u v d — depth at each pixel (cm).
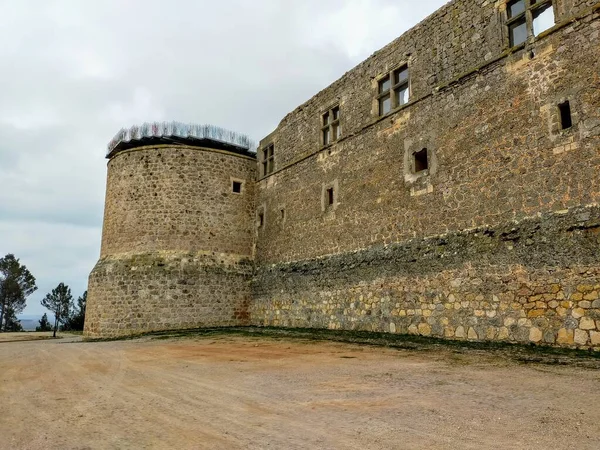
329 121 1623
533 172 944
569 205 873
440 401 492
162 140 1922
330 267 1479
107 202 1989
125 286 1761
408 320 1157
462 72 1141
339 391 562
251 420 443
